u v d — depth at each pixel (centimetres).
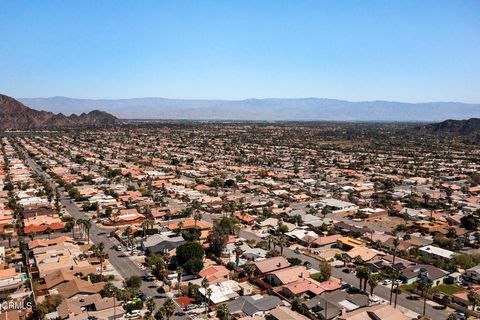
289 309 10050
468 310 10225
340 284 11700
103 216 18900
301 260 13812
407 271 12338
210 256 13812
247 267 12288
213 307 10312
